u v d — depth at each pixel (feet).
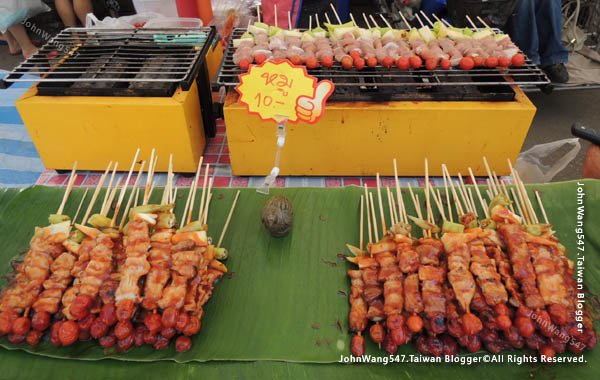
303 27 20.57
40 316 6.95
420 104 11.05
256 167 12.04
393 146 11.66
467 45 12.23
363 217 9.45
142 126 11.16
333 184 12.16
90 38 13.06
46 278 7.54
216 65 15.31
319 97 8.39
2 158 12.98
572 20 22.06
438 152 11.78
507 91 11.58
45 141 11.47
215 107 13.37
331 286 8.13
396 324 6.92
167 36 13.04
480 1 16.55
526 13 18.13
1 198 9.82
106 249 7.46
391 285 7.30
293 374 6.81
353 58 11.69
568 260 7.86
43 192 9.93
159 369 6.84
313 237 9.04
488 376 6.86
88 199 9.87
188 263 7.25
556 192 9.77
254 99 8.74
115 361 6.95
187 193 9.98
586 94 22.07
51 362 6.95
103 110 10.84
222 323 7.48
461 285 7.02
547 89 20.18
